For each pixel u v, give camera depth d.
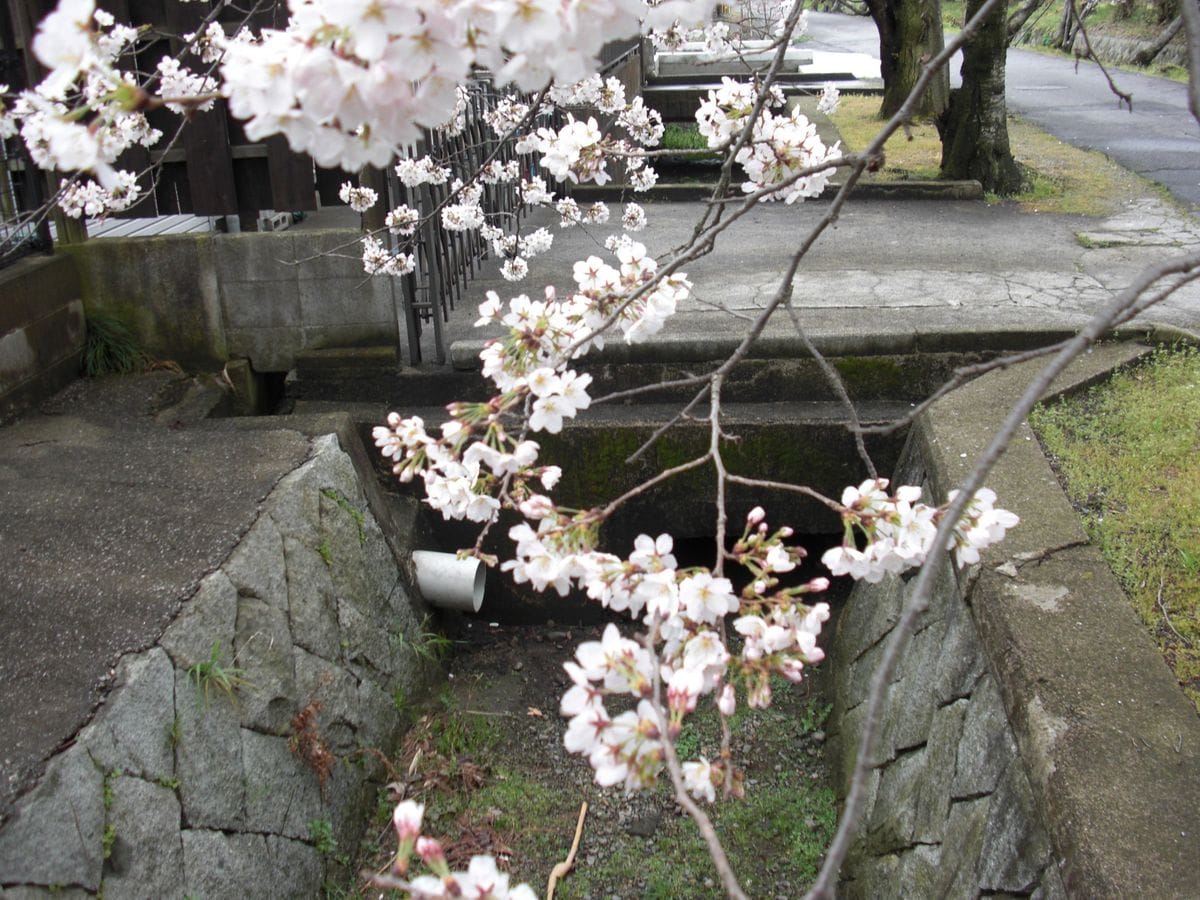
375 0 1.22
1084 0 3.48
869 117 11.55
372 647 4.05
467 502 2.28
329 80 1.27
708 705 4.41
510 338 2.40
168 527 3.49
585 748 1.38
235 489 3.78
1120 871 2.04
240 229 5.42
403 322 5.66
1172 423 4.01
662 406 4.89
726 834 3.78
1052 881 2.24
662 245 6.97
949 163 8.45
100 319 4.95
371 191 4.79
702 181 9.48
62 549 3.31
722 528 1.77
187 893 2.76
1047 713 2.49
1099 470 3.73
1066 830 2.19
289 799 3.32
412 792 3.93
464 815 3.82
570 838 3.76
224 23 4.85
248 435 4.29
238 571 3.34
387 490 4.88
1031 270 6.12
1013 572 3.05
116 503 3.64
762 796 3.93
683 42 3.70
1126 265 6.19
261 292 4.96
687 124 11.70
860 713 3.89
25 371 4.51
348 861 3.57
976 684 2.96
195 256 4.90
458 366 4.96
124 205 4.14
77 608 3.00
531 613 5.09
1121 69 17.31
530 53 1.33
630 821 3.84
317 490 3.99
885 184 8.23
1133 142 10.55
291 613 3.56
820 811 3.84
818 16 31.03
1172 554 3.23
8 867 2.21
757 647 1.65
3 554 3.26
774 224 7.52
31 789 2.35
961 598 3.19
